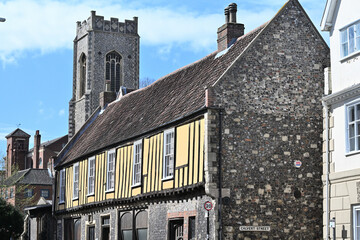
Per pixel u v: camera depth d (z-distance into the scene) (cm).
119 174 2744
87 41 7881
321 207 2166
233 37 2514
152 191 2420
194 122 2177
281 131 2169
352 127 1842
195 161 2141
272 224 2100
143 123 2647
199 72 2566
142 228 2559
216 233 2028
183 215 2238
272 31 2211
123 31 8019
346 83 1889
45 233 3806
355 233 1789
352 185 1803
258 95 2161
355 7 1853
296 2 2256
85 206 3061
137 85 8050
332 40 1967
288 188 2141
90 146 3183
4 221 4791
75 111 8088
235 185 2081
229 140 2102
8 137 10106
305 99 2217
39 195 7338
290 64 2217
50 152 9244
